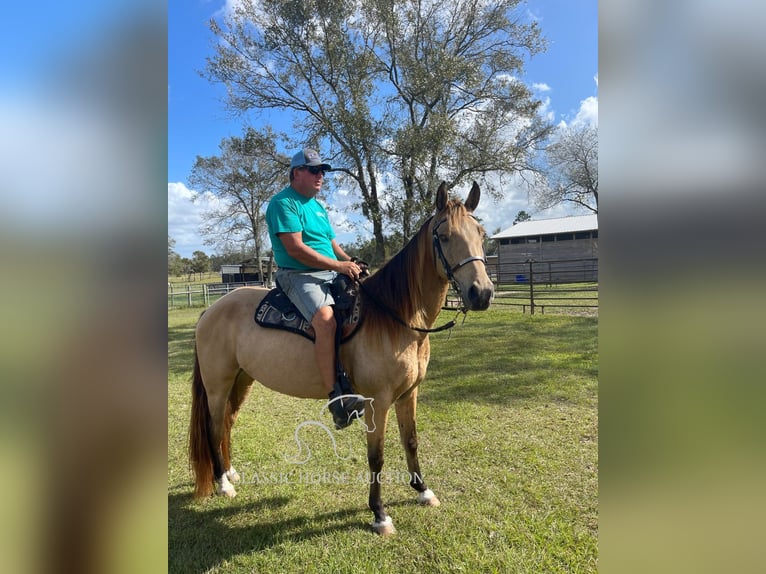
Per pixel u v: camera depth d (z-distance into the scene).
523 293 17.09
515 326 9.22
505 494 2.78
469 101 12.16
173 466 3.41
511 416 4.09
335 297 2.54
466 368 5.88
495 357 6.43
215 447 2.92
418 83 10.80
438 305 2.57
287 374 2.59
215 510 2.74
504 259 28.11
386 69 11.77
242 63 11.32
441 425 3.92
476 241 2.29
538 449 3.38
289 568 2.19
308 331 2.52
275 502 2.82
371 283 2.62
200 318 3.04
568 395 4.62
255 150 12.14
